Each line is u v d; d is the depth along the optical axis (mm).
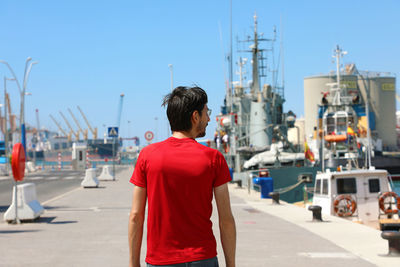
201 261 3170
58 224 14445
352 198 18344
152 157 3254
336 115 41594
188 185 3182
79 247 10484
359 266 8367
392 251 9375
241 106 51406
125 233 12562
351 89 96000
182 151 3254
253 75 52219
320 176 19875
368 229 13086
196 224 3207
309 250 9953
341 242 10969
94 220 15406
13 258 9289
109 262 8875
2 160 70062
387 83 105375
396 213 18094
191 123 3426
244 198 25125
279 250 9969
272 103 51188
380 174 18719
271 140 49844
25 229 13406
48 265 8648
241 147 47625
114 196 25531
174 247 3182
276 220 15328
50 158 136125
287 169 33844
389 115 105062
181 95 3420
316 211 14891
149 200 3256
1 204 22719
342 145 41031
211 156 3277
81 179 46844
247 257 9234
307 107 99812
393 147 104688
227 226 3375
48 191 31156
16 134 135625
